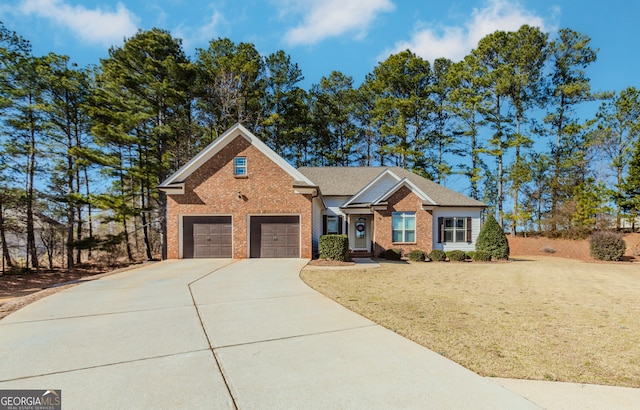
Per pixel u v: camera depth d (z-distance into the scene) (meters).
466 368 4.09
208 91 29.55
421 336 5.27
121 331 5.45
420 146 36.34
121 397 3.37
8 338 5.14
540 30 30.27
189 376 3.83
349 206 21.03
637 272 14.80
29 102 22.05
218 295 8.14
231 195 16.36
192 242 16.30
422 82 36.06
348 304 7.34
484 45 31.69
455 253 19.00
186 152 28.20
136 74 24.95
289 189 16.50
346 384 3.62
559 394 3.48
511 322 6.25
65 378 3.80
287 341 4.98
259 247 16.47
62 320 6.09
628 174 28.02
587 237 27.20
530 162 33.50
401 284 10.36
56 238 24.38
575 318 6.61
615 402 3.33
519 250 27.39
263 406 3.18
